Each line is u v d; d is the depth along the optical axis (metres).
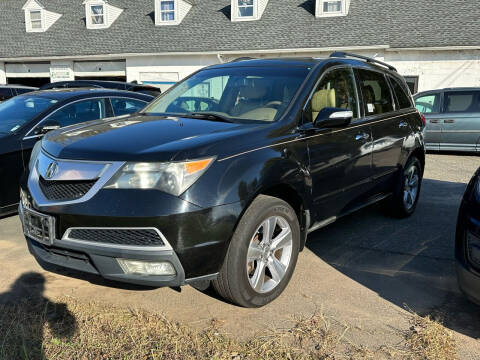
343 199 3.97
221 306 3.16
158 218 2.56
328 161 3.64
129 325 2.86
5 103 5.75
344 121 3.47
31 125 5.19
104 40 22.19
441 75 17.14
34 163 3.23
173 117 3.64
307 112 3.59
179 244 2.60
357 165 4.07
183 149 2.71
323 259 4.04
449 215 5.50
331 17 19.31
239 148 2.94
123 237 2.63
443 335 2.82
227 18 21.06
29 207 2.98
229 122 3.43
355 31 18.38
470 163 9.55
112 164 2.68
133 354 2.56
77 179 2.74
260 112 3.56
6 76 24.03
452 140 10.62
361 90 4.37
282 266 3.26
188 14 21.97
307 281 3.59
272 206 3.04
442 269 3.87
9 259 3.93
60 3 25.48
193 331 2.82
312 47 18.31
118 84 11.97
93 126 3.47
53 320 2.91
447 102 10.73
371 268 3.87
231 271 2.88
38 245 3.05
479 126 10.35
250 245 2.97
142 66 21.20
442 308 3.19
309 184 3.42
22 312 3.01
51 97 5.75
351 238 4.61
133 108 6.60
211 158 2.76
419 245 4.44
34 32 24.06
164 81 21.03
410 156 5.14
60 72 22.77
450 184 7.34
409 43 17.17
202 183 2.68
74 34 23.17
